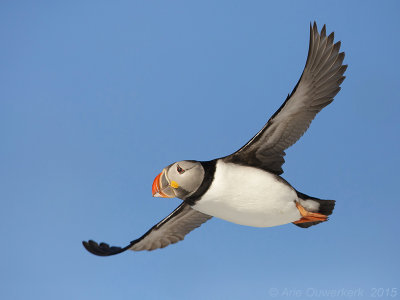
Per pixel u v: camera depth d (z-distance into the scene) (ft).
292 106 32.14
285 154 33.96
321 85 31.91
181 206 38.42
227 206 33.24
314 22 31.04
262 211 33.35
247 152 33.68
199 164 32.71
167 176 32.81
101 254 37.29
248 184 32.65
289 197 33.45
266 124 32.63
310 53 30.66
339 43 31.63
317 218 34.37
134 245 39.29
